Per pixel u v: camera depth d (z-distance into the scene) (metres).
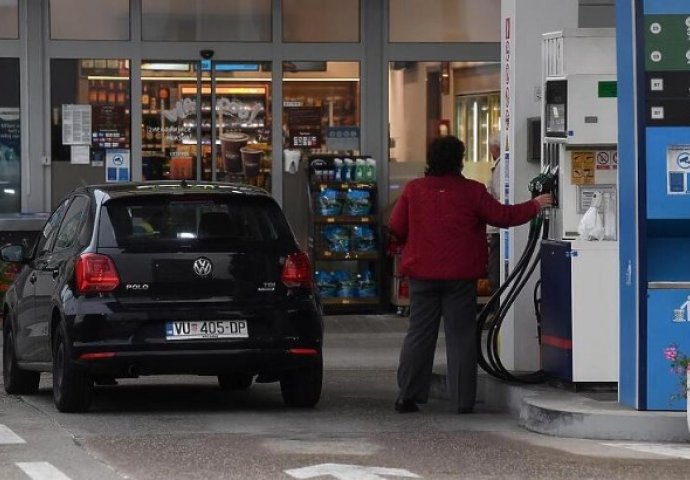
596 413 13.96
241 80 27.56
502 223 15.80
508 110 17.45
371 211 27.19
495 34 27.84
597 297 15.28
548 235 16.14
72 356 15.40
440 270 15.79
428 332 16.00
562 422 14.09
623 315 14.45
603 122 15.39
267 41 27.53
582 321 15.33
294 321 15.73
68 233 16.77
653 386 14.08
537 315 16.42
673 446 13.52
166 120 27.44
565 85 15.46
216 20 27.44
